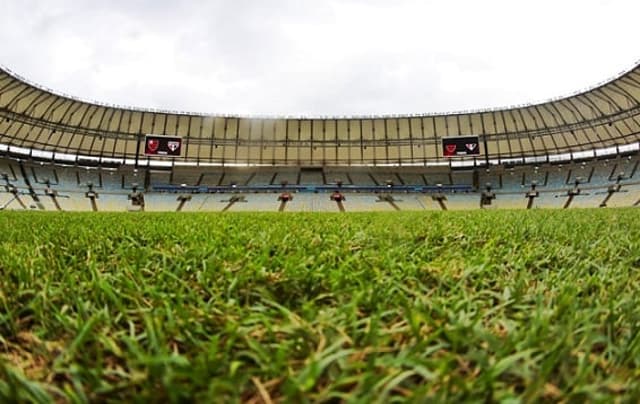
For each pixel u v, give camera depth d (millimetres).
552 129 39188
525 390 622
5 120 34812
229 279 1219
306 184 42688
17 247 2000
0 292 1153
